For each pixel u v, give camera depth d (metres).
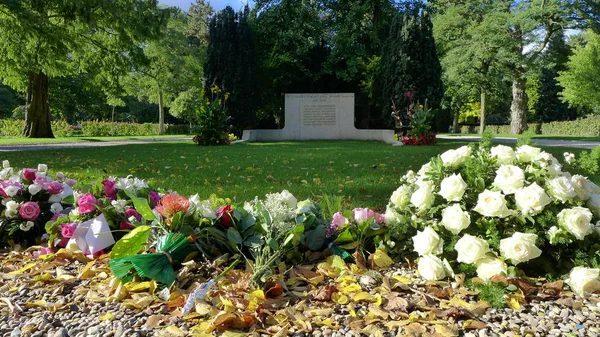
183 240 2.34
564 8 28.52
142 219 2.75
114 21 16.53
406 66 17.64
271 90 24.70
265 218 2.49
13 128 29.39
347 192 5.02
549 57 31.53
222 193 4.85
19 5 13.83
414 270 2.46
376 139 19.23
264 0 25.11
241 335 1.71
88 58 20.55
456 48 31.70
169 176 6.55
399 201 2.63
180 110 40.00
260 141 19.02
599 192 2.64
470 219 2.46
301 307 1.96
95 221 2.66
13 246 3.01
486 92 35.78
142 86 40.78
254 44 21.12
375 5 24.70
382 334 1.72
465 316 1.87
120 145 15.90
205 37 51.62
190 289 2.13
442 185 2.50
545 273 2.38
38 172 3.26
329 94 19.67
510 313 1.94
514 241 2.22
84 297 2.12
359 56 24.36
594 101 35.84
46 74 21.84
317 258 2.60
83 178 6.18
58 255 2.64
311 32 24.27
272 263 2.34
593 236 2.38
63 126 33.12
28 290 2.22
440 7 34.31
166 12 17.34
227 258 2.47
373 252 2.71
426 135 15.78
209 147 14.52
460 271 2.37
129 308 1.99
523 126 33.06
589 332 1.76
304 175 6.84
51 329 1.82
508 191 2.41
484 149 2.73
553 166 2.55
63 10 14.95
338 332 1.76
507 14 29.89
